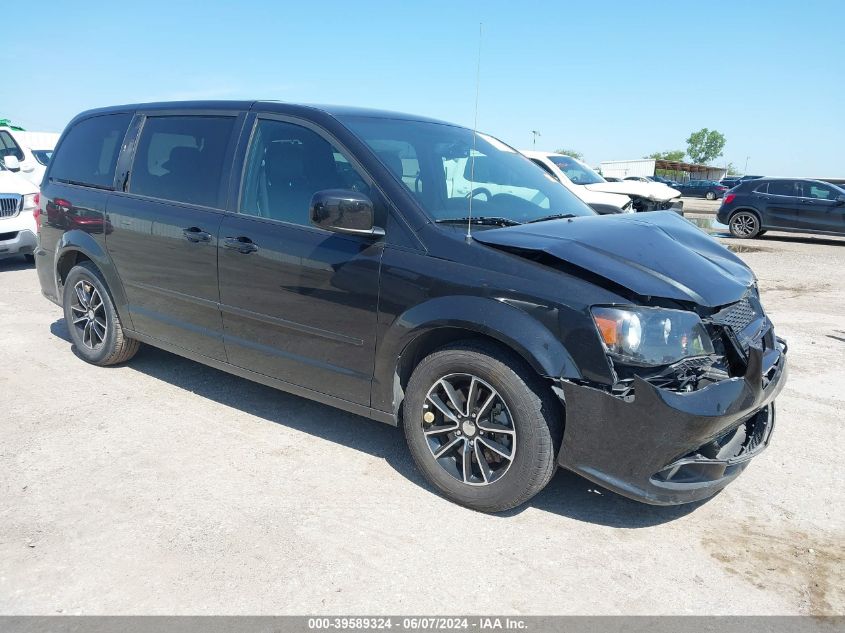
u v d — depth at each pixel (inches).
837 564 111.0
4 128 451.2
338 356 135.8
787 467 146.8
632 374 106.2
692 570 108.4
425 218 125.7
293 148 145.7
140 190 174.6
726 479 116.9
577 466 112.0
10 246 345.7
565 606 98.7
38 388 181.2
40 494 126.3
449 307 117.3
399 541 113.7
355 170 134.9
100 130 192.9
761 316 131.8
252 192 150.0
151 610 95.7
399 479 135.5
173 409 168.9
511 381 113.5
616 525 121.1
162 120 174.9
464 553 110.9
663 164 2687.0
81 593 99.0
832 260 490.0
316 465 140.6
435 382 123.6
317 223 123.5
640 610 98.3
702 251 132.0
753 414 124.3
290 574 104.3
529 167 173.3
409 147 145.2
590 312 106.9
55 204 199.2
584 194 429.7
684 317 107.8
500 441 119.8
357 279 129.2
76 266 194.1
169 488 129.4
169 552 109.0
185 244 158.7
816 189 606.2
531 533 117.4
